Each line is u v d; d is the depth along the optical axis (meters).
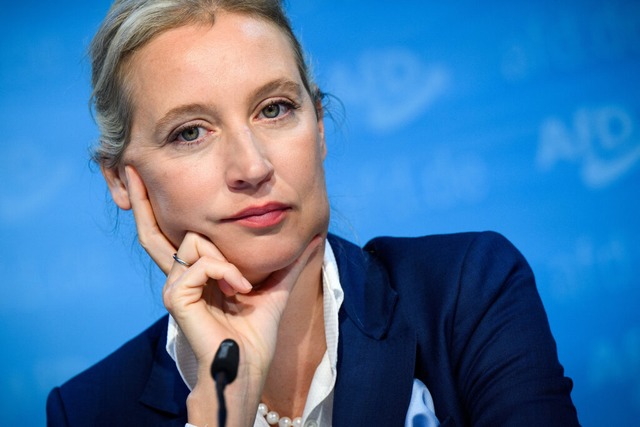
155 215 5.32
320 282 5.53
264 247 4.97
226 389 4.88
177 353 5.42
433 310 5.54
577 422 5.11
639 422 9.72
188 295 5.02
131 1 5.14
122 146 5.21
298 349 5.54
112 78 5.10
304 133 4.97
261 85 4.85
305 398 5.62
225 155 4.87
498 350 5.27
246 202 4.86
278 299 5.17
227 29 4.89
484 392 5.21
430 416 5.23
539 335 5.33
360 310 5.64
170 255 5.29
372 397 5.32
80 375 6.11
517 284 5.61
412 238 6.15
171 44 4.87
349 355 5.45
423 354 5.45
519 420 4.99
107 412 5.81
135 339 6.21
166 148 4.98
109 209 6.77
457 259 5.69
